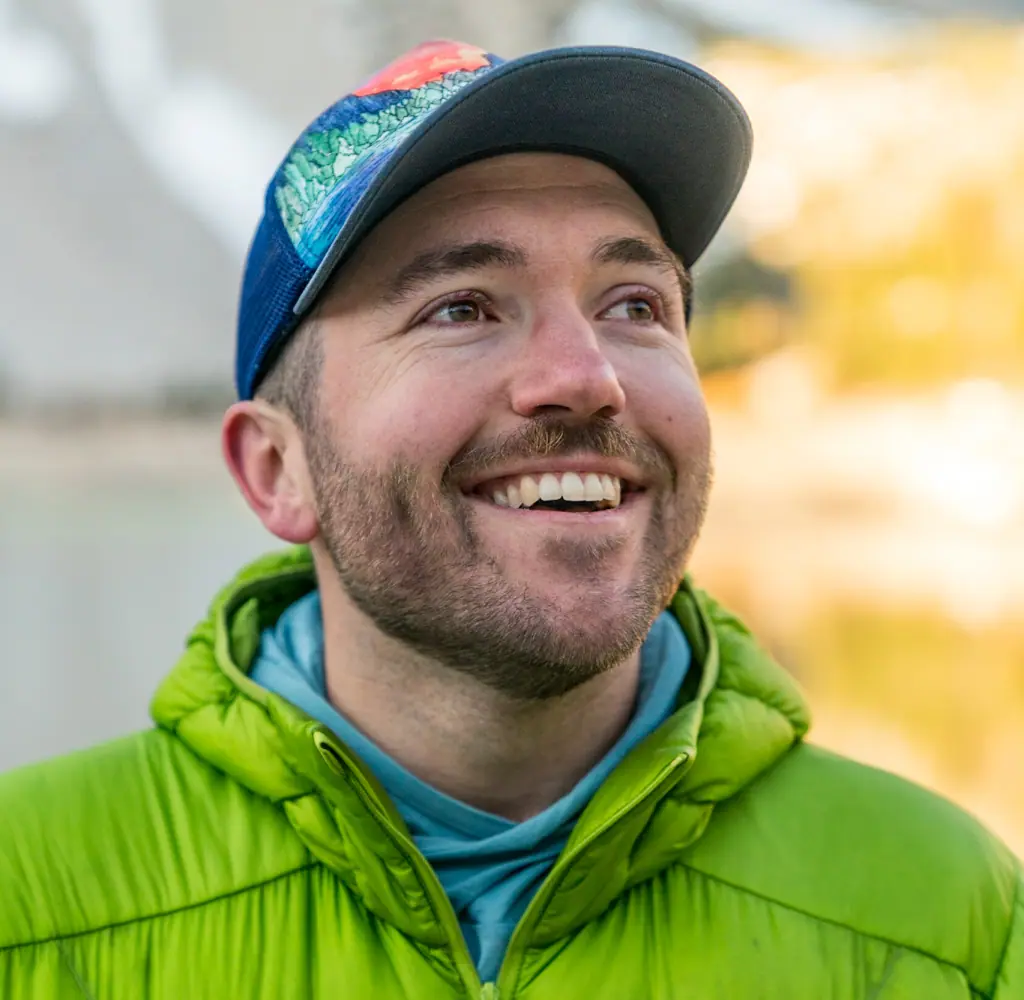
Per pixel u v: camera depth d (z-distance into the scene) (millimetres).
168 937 1090
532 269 1129
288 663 1243
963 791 2807
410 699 1169
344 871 1102
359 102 1209
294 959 1081
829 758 1279
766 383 3881
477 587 1077
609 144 1191
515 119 1129
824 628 3326
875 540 3656
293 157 1237
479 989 1067
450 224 1133
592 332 1111
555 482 1102
